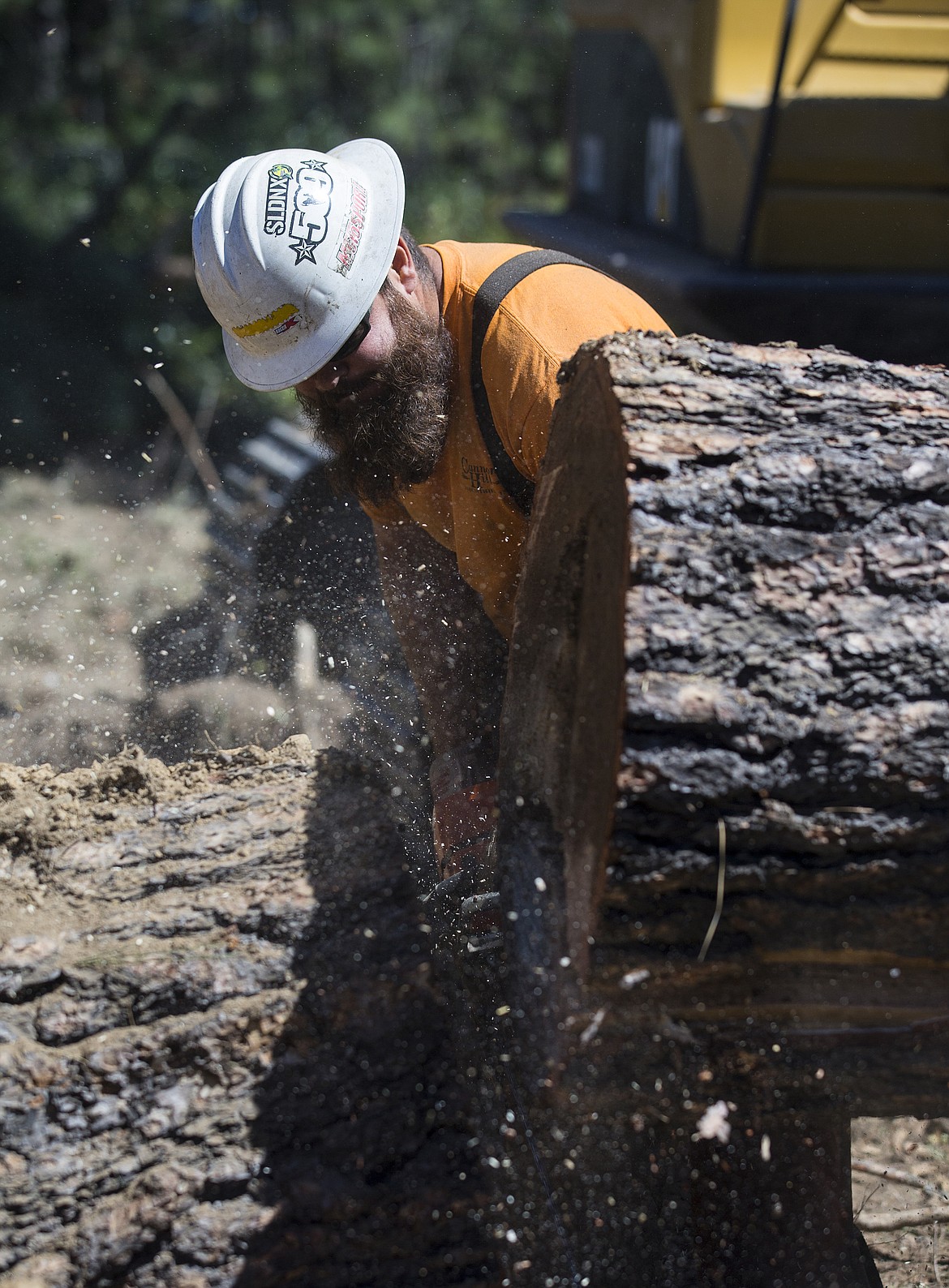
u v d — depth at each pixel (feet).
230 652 30.86
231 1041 12.90
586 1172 14.49
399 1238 12.61
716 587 12.06
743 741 11.68
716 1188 14.55
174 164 85.46
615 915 12.21
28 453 57.36
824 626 12.10
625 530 12.38
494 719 19.99
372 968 13.24
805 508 12.50
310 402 19.49
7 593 39.42
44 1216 12.09
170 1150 12.56
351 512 29.37
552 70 106.42
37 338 65.51
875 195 31.01
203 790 14.84
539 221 48.01
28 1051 12.53
